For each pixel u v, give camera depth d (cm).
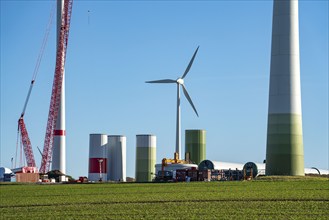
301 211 6581
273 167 12706
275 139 12744
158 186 10631
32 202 7875
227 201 7512
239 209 6788
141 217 6344
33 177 17712
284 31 12950
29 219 6366
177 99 16362
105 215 6538
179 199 7825
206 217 6278
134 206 7206
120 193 8981
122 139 19888
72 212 6806
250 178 12925
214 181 12538
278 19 13012
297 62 12925
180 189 9594
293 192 8544
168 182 12912
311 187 9494
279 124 12750
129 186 10888
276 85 12875
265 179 11794
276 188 9375
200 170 13562
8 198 8519
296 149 12662
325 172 16600
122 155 19875
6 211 6981
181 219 6175
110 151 19862
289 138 12662
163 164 15625
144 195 8506
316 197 7775
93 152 19588
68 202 7781
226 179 13838
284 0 13025
